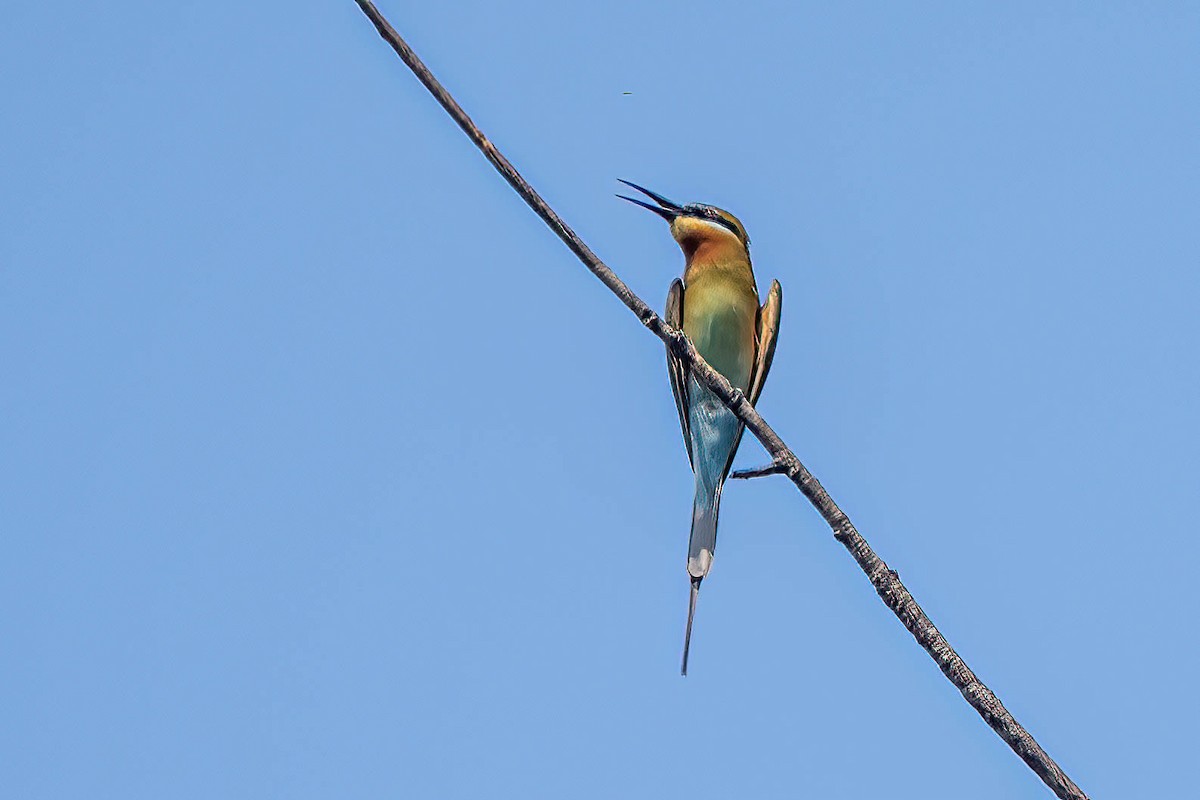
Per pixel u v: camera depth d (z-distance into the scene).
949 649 6.22
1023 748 5.93
